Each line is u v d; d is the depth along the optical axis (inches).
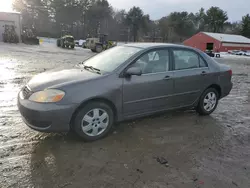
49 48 1075.3
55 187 95.4
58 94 121.8
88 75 137.8
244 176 109.9
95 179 101.8
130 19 3080.7
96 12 2832.2
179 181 103.5
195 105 183.5
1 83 269.1
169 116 185.9
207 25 3176.7
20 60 501.4
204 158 124.3
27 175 101.8
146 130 155.6
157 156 123.4
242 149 137.3
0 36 1090.1
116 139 139.9
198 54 182.2
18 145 126.2
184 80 168.9
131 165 113.8
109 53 169.3
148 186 99.0
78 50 1160.8
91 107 131.0
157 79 154.3
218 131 161.8
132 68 138.9
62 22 2640.3
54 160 114.2
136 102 147.9
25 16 2410.2
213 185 102.0
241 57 1444.4
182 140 144.3
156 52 159.2
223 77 193.2
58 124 122.4
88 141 134.2
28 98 124.6
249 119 191.5
